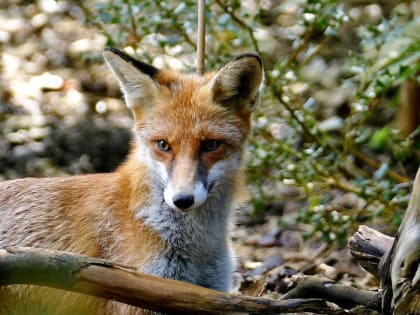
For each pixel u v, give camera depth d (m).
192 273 8.88
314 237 12.99
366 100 11.77
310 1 11.27
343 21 12.80
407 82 13.02
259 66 8.87
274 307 6.82
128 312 8.44
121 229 8.78
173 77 9.29
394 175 12.26
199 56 10.02
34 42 20.52
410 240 6.68
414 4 14.41
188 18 12.52
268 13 17.03
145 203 8.68
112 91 18.56
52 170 16.08
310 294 7.41
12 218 9.24
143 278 6.80
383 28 11.66
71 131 17.08
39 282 6.71
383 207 11.16
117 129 17.03
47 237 9.03
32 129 17.12
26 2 22.47
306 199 13.30
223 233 9.15
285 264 11.91
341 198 13.23
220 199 8.99
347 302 7.28
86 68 19.27
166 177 8.46
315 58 16.75
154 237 8.65
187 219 8.71
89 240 8.89
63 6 21.50
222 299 6.81
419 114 13.45
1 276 6.66
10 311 8.94
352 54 11.95
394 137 12.41
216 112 8.77
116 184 9.09
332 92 16.06
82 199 9.20
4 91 18.33
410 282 6.67
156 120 8.78
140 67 9.00
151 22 12.01
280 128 13.84
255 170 12.24
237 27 12.77
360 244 7.74
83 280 6.72
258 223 14.12
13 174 15.98
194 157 8.52
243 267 11.95
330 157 12.29
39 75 19.08
